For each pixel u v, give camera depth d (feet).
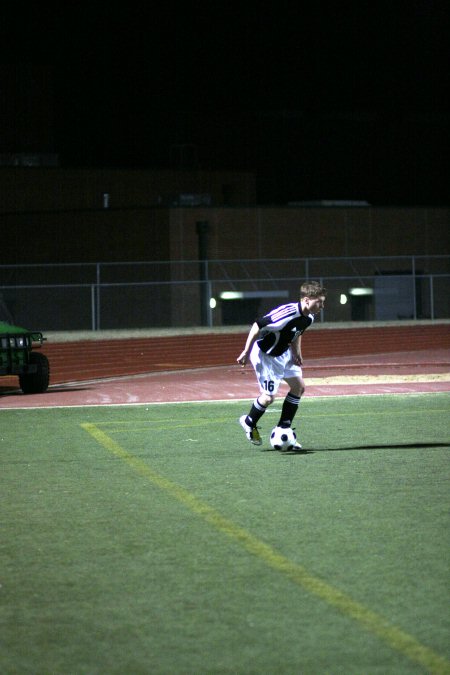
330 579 32.04
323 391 92.32
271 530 38.68
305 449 58.85
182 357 143.95
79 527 39.70
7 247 231.30
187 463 54.54
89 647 26.53
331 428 67.77
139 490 47.16
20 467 54.13
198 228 215.31
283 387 96.02
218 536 37.86
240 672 24.68
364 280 230.27
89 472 52.24
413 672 24.48
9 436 66.64
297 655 25.70
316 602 29.76
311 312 54.80
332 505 43.11
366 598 30.09
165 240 212.84
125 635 27.35
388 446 59.62
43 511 42.83
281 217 226.17
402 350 156.97
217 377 111.75
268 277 223.71
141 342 164.66
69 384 110.01
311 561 34.19
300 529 38.75
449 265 241.14
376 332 184.03
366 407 79.56
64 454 58.49
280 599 30.12
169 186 260.62
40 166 246.88
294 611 29.01
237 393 92.58
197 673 24.67
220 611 29.14
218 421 72.79
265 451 58.39
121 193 254.27
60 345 158.81
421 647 26.07
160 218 213.66
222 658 25.59
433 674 24.34
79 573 33.19
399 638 26.73
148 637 27.17
